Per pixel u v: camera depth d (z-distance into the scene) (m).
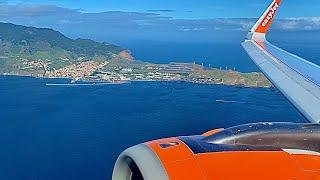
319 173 7.11
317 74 20.31
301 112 13.74
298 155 7.51
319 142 7.83
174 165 7.03
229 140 7.73
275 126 8.02
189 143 7.62
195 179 6.82
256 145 7.71
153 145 7.61
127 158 7.79
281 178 7.00
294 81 18.55
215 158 7.22
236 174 6.95
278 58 25.00
